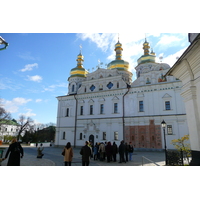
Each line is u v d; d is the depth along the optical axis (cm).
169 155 1233
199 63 750
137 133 3256
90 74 4178
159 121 3123
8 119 5122
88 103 3947
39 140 7750
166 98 3167
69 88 4647
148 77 3438
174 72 940
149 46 4678
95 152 1689
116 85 3734
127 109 3459
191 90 800
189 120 834
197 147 761
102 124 3641
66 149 1076
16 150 880
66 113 4216
